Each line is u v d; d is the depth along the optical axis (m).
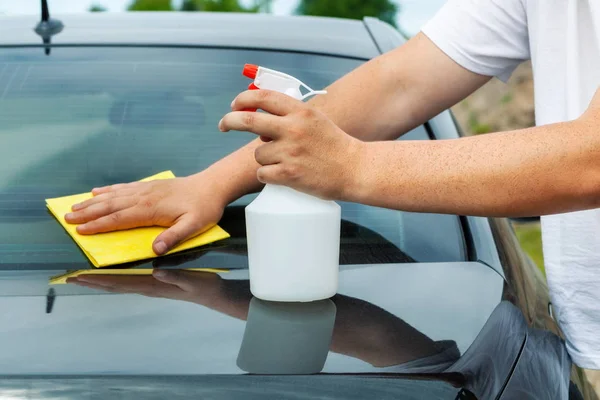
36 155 1.71
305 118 1.24
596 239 1.54
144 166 1.71
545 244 1.60
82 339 1.17
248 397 1.08
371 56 2.02
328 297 1.33
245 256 1.50
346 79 1.76
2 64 1.92
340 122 1.74
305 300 1.31
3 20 2.21
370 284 1.39
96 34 2.08
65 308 1.26
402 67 1.74
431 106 1.76
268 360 1.14
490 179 1.25
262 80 1.30
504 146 1.26
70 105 1.81
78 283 1.36
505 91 7.12
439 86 1.74
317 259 1.29
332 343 1.19
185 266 1.46
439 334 1.25
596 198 1.26
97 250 1.47
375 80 1.74
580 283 1.57
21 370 1.10
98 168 1.69
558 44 1.53
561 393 1.36
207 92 1.87
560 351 1.50
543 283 1.82
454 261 1.53
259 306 1.29
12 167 1.68
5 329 1.19
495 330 1.29
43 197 1.62
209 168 1.62
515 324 1.36
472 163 1.26
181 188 1.58
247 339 1.19
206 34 2.09
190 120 1.81
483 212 1.28
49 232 1.54
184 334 1.19
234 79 1.91
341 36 2.15
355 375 1.12
